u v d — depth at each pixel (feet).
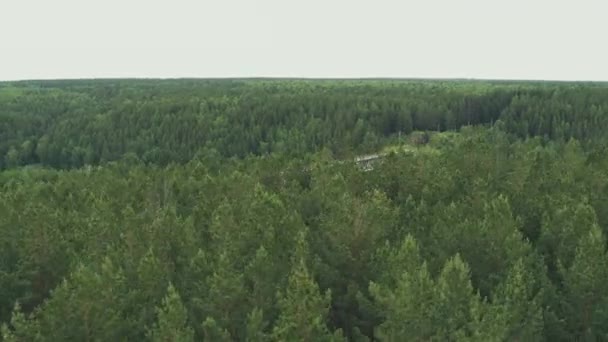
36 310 109.19
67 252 138.92
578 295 116.67
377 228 135.74
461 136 487.61
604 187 199.41
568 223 145.28
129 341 112.06
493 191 200.54
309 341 97.81
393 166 232.94
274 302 117.39
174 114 601.21
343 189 198.18
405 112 583.58
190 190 239.30
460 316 98.58
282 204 168.66
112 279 113.70
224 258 114.73
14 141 593.42
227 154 544.62
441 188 200.75
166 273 130.82
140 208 213.66
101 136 564.30
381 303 107.96
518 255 129.59
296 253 127.75
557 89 646.33
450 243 136.36
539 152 278.67
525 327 103.40
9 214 157.79
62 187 252.01
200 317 117.80
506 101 616.80
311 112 597.93
